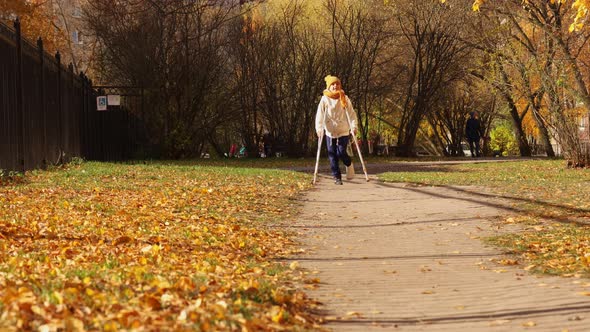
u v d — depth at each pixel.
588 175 23.52
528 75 30.17
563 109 27.88
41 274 7.48
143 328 5.36
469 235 11.89
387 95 51.81
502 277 8.74
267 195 17.62
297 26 44.12
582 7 16.08
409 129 45.25
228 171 24.05
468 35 43.34
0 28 18.09
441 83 47.31
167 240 10.62
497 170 27.08
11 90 19.31
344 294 7.88
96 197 15.23
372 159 40.19
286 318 6.49
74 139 27.84
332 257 10.13
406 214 14.59
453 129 60.62
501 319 6.82
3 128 18.48
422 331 6.46
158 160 36.25
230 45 41.72
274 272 8.86
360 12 43.97
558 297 7.60
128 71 37.97
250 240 11.16
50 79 24.02
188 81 38.06
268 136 43.78
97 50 43.88
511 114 49.88
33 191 15.72
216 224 12.76
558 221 12.99
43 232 10.44
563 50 27.59
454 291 8.02
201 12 38.25
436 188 19.75
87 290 6.50
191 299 6.75
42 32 41.91
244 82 41.44
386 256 10.20
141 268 7.86
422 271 9.16
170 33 37.97
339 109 20.67
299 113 42.34
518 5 30.06
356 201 17.06
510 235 11.72
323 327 6.52
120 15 37.97
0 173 17.69
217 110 40.03
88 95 30.84
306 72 42.34
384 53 49.44
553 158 38.41
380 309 7.23
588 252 9.96
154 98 37.88
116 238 10.28
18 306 5.65
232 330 5.80
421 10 43.84
